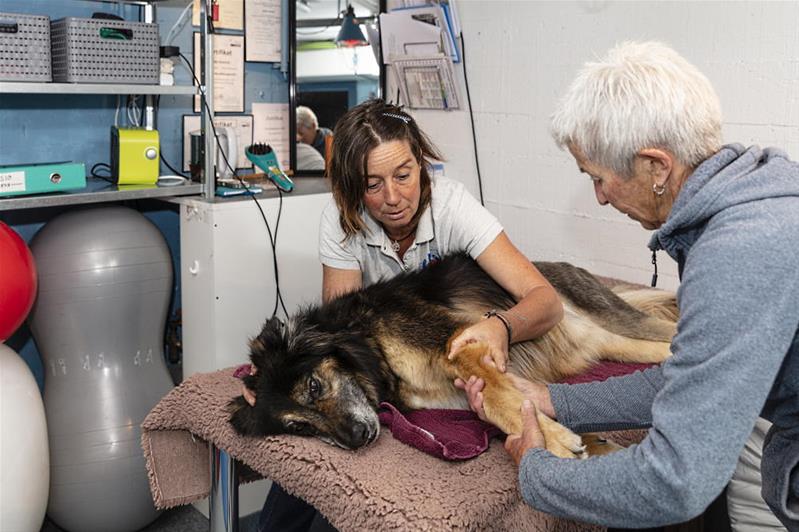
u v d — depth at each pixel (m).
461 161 3.77
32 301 2.44
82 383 2.78
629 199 1.27
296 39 3.68
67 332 2.74
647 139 1.16
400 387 1.94
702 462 1.02
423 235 2.13
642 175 1.21
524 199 3.49
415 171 1.95
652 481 1.07
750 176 1.11
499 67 3.47
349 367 1.86
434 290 2.06
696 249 1.10
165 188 2.93
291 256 3.12
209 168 2.96
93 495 2.75
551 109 3.28
